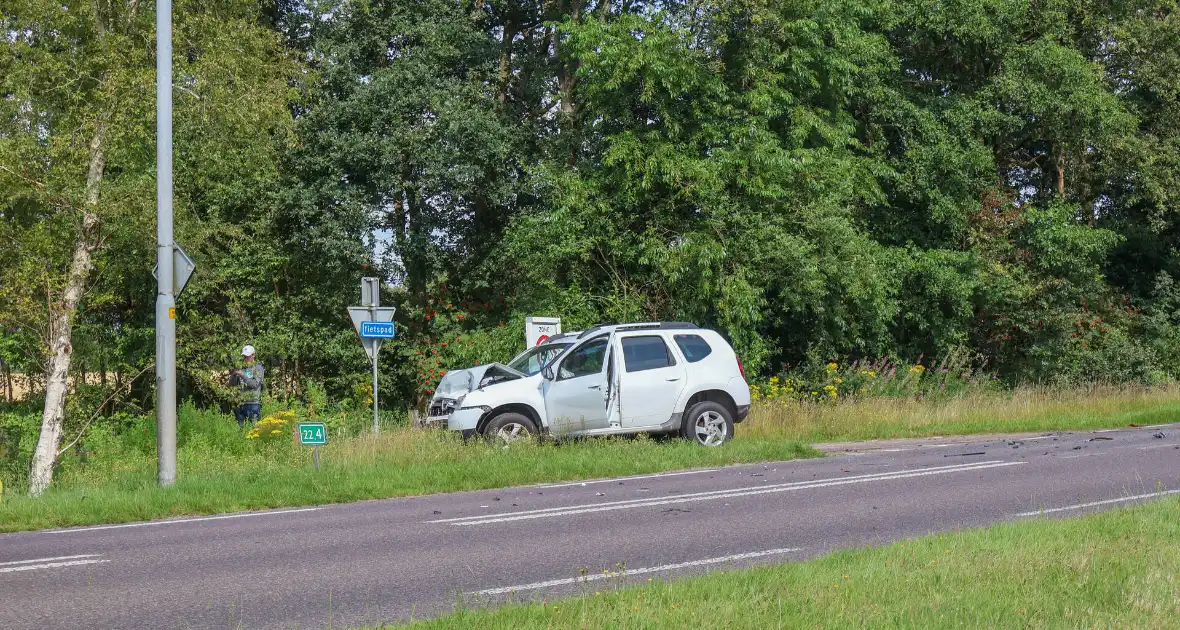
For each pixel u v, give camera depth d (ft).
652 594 20.53
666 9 87.45
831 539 29.19
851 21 90.48
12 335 74.08
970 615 18.13
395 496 42.04
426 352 89.15
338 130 87.76
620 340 54.34
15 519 35.50
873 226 100.48
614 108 84.89
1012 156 118.52
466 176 85.05
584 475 46.21
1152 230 120.57
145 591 23.63
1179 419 76.69
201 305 91.86
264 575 25.34
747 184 82.12
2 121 60.70
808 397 76.89
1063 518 29.53
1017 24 101.04
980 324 105.19
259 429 61.05
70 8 61.11
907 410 72.84
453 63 92.07
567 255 82.99
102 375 85.46
